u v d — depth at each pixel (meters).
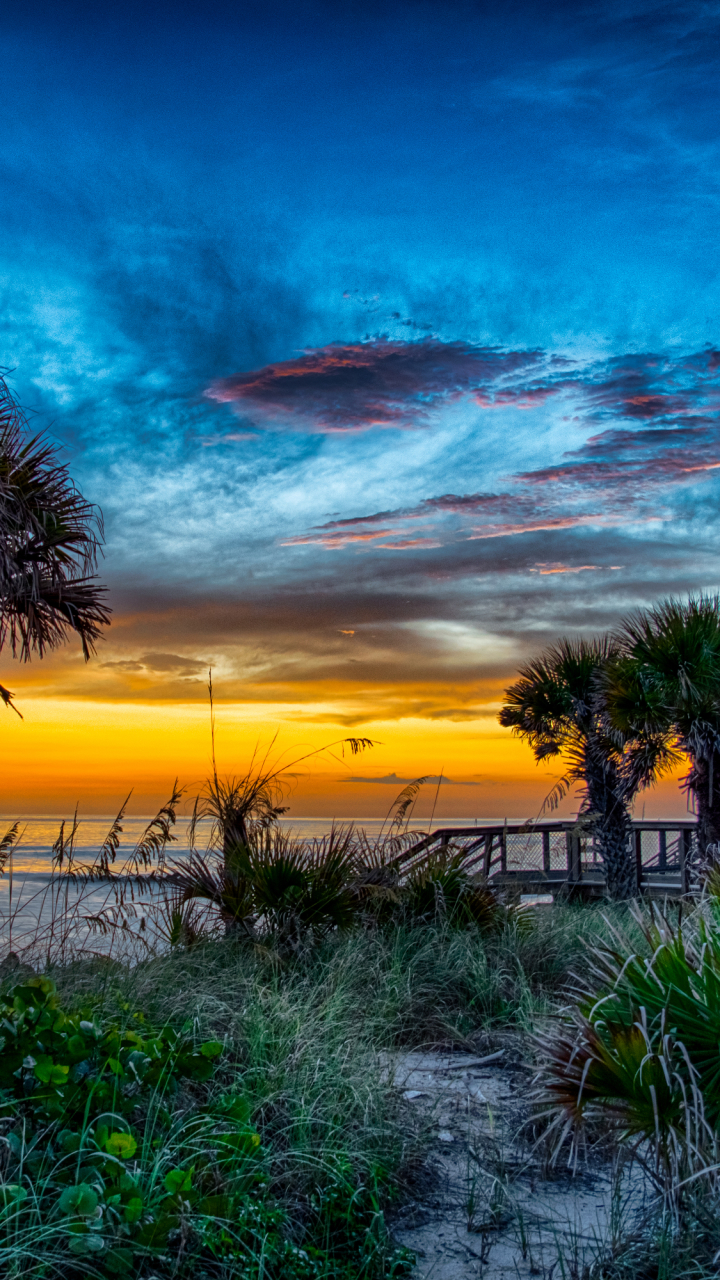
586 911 9.59
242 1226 2.96
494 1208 3.52
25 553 5.27
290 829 8.11
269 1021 4.89
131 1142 2.85
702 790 10.89
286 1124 3.90
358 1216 3.36
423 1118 4.36
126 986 5.16
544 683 13.91
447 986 6.61
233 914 7.23
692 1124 2.92
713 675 10.81
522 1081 5.05
